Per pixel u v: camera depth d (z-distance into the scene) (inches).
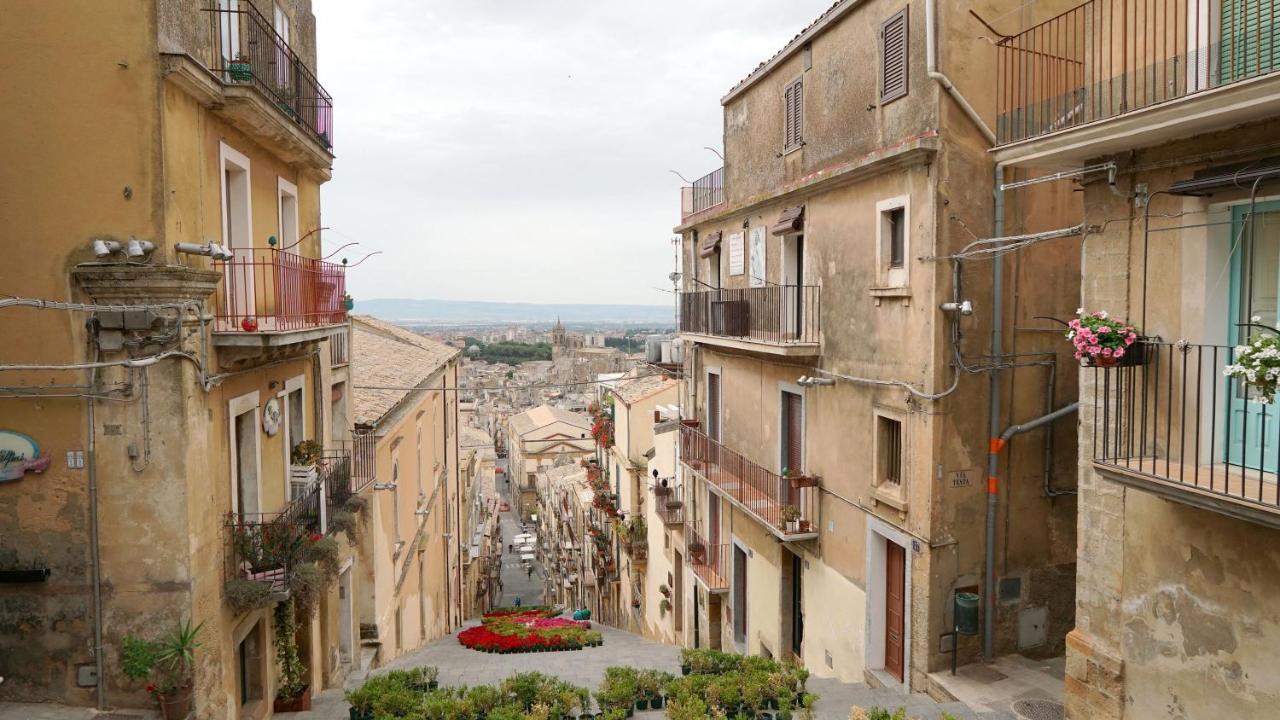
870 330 452.1
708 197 738.2
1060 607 430.3
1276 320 246.5
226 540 355.9
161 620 318.0
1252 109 226.4
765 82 600.1
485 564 2005.4
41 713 312.2
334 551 406.9
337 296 488.7
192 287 318.7
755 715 380.5
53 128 307.4
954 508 405.4
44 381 311.4
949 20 393.7
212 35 356.8
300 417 476.4
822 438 512.1
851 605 477.1
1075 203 419.2
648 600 997.8
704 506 738.2
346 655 565.3
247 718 380.2
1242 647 249.8
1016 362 410.9
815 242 517.0
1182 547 270.4
